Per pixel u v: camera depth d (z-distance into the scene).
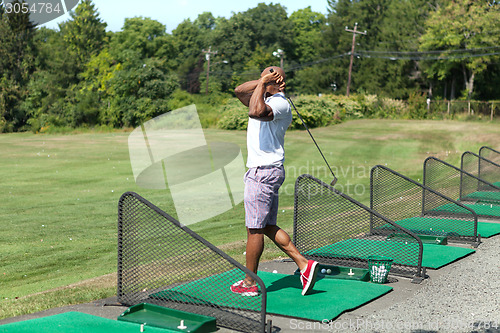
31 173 19.47
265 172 4.25
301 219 5.91
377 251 6.06
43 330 3.60
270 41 85.19
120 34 80.12
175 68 83.00
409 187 11.37
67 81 58.94
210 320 3.74
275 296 4.41
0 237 9.24
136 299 4.32
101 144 31.48
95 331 3.60
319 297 4.39
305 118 34.41
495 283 4.96
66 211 12.09
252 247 4.34
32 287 5.89
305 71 75.50
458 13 47.97
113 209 12.35
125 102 48.66
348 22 72.31
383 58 60.91
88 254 7.89
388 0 71.75
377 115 43.47
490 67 50.16
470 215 8.55
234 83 78.69
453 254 6.06
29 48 60.94
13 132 55.31
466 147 23.88
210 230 9.37
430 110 43.75
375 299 4.46
